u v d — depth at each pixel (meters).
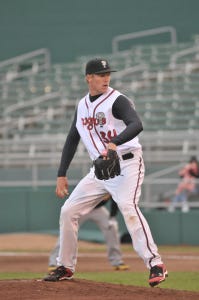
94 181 15.12
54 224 42.03
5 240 39.12
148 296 13.47
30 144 48.12
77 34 63.81
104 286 14.72
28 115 54.28
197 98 51.31
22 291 13.92
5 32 65.19
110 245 25.31
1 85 59.91
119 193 14.75
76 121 15.23
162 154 43.34
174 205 39.78
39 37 64.50
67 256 15.34
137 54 59.62
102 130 14.64
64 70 61.34
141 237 14.66
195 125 47.94
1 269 26.64
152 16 62.38
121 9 63.00
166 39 62.22
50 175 44.62
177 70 56.28
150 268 14.72
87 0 63.72
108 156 13.83
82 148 45.75
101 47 63.31
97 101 14.57
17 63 63.97
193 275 23.42
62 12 64.06
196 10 61.59
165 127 48.34
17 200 42.78
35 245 37.41
